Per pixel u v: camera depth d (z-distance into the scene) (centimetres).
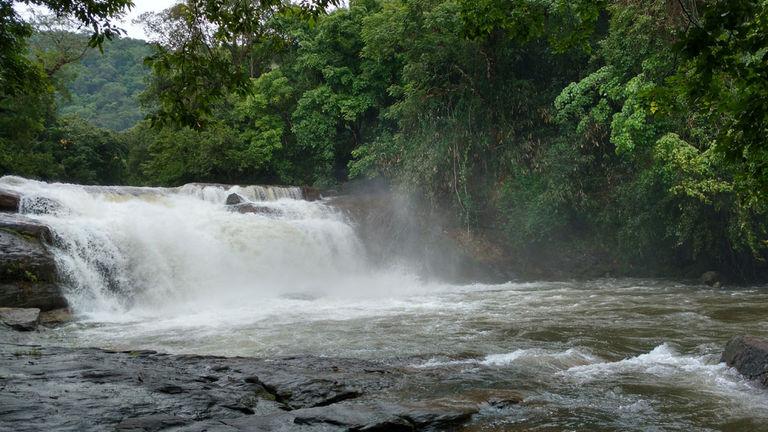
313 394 570
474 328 1045
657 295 1526
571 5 1738
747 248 1798
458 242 2125
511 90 2158
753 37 426
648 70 1664
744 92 457
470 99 2195
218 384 578
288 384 598
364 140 2862
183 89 650
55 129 3822
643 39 1655
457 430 482
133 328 1088
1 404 453
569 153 1966
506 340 928
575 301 1420
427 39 2186
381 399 573
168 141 2914
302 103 2742
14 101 2780
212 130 2859
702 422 511
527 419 516
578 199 1994
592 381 652
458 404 535
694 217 1708
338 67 2809
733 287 1709
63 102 3450
